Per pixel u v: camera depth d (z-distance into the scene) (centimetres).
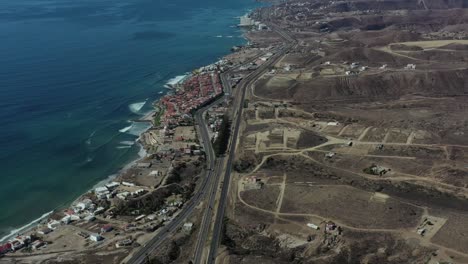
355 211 16988
